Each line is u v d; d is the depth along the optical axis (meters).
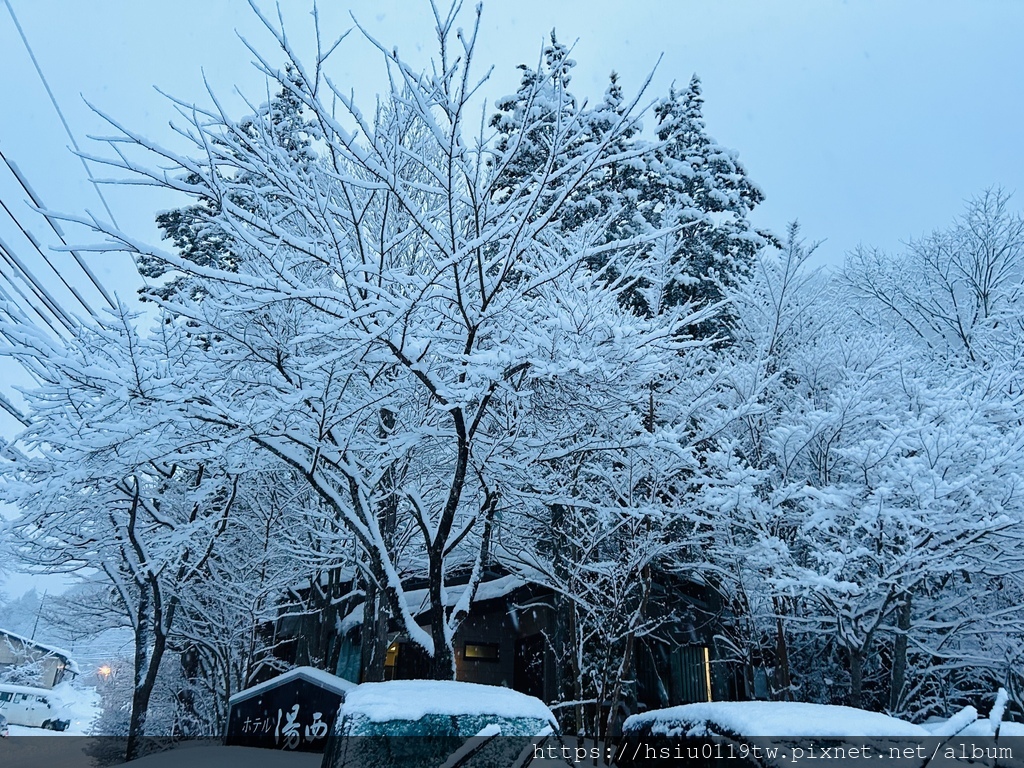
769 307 14.58
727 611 14.08
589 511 11.83
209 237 17.55
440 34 6.39
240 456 9.23
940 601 11.09
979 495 9.53
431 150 11.67
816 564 11.26
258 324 8.68
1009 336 14.88
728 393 12.42
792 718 4.14
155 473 12.55
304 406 8.63
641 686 13.70
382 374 9.97
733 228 19.39
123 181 6.73
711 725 4.45
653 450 10.62
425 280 8.03
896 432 9.85
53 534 11.16
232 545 14.17
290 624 19.09
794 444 11.59
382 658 10.30
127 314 7.79
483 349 9.39
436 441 10.18
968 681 12.14
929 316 19.05
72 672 42.88
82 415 7.66
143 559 10.91
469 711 5.12
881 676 12.08
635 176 18.64
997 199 18.88
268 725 8.63
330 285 9.99
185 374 8.15
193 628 13.68
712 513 10.70
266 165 7.62
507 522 11.91
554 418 9.83
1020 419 10.72
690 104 21.09
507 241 8.48
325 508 12.83
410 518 12.34
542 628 14.80
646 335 8.53
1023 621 10.37
